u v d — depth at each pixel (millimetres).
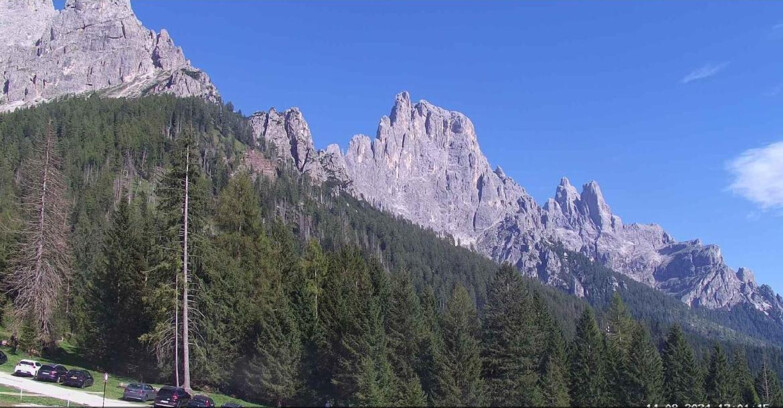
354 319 59312
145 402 48500
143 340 55062
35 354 65750
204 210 57531
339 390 58688
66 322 75625
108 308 66000
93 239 99250
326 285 72812
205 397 47062
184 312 53531
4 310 69938
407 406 50969
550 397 57094
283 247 75125
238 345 61000
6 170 143875
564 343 78188
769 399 82500
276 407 56594
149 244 66500
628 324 90500
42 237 65688
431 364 59500
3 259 73125
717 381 74312
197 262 56281
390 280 84938
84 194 146875
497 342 62500
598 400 59531
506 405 58656
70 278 71812
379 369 54844
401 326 63719
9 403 41250
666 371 72750
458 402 53656
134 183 183625
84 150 185375
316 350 60969
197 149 57000
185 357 52562
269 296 64312
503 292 72062
